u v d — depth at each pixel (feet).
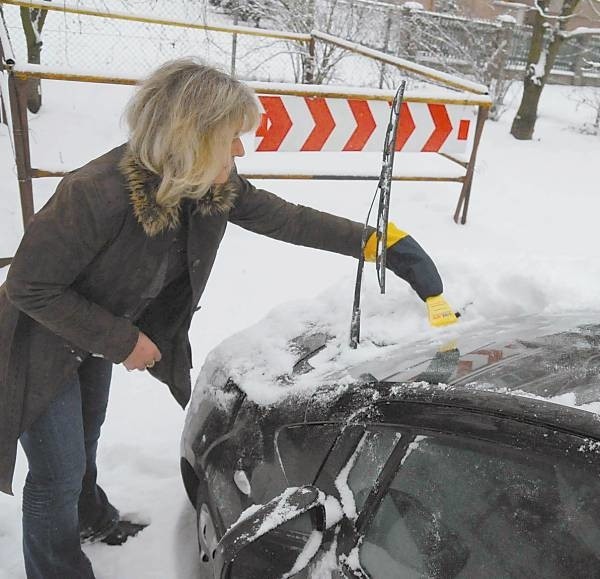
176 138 4.86
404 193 21.45
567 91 45.29
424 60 35.76
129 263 5.53
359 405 5.35
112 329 5.52
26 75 13.41
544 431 4.16
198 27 23.59
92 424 7.05
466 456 4.45
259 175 16.52
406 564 4.52
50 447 5.96
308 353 6.85
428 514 4.52
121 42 32.53
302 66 29.96
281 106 15.60
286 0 30.63
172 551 7.72
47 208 5.19
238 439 6.37
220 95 4.91
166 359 6.79
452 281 8.23
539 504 4.01
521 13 42.52
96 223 5.10
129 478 8.86
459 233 18.44
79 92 28.07
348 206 19.84
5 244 14.87
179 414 10.18
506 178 24.45
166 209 5.27
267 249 16.24
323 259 15.93
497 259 8.61
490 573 4.09
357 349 6.64
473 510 4.30
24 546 6.50
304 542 5.23
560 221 20.20
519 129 31.58
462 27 35.91
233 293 14.08
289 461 5.70
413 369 5.47
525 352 5.42
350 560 4.83
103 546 7.78
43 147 21.85
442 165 24.53
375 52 21.61
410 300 7.66
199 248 5.82
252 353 7.21
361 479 5.05
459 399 4.68
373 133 16.51
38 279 5.11
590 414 4.13
